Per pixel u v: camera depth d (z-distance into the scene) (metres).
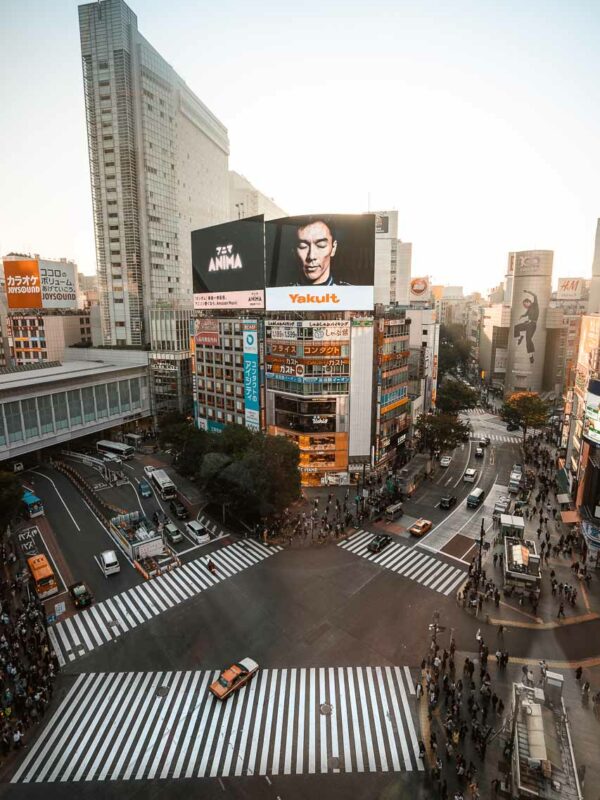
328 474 80.56
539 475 85.44
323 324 76.38
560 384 151.50
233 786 30.64
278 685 38.50
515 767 27.28
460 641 43.25
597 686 38.22
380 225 128.38
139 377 109.88
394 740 33.81
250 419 88.00
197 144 150.12
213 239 90.31
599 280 105.12
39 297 124.88
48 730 34.69
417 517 69.00
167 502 73.94
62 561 57.50
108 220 122.62
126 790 30.41
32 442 85.94
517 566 50.03
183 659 41.44
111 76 115.38
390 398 84.38
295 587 51.66
